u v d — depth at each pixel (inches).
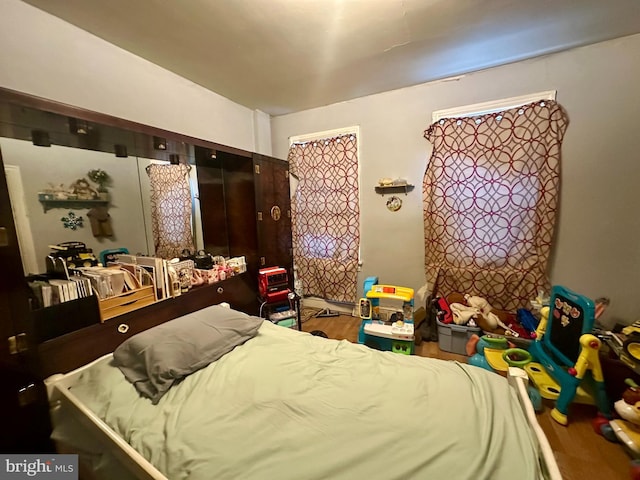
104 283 57.5
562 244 86.5
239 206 99.9
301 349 58.0
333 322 115.5
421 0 56.5
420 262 107.5
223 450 34.4
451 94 94.8
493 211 92.2
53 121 50.8
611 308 82.8
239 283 92.1
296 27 63.9
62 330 49.8
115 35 64.8
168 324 58.1
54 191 61.1
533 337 79.4
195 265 86.4
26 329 44.0
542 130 83.4
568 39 74.0
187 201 91.0
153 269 66.5
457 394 43.2
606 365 63.7
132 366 49.0
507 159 88.5
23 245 56.5
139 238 78.4
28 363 44.4
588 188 81.9
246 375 49.1
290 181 126.4
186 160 89.5
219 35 65.9
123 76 70.9
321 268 125.0
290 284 120.7
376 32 67.1
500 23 65.6
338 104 113.4
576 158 82.1
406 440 35.3
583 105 79.7
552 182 84.1
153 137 65.2
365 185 113.1
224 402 42.8
